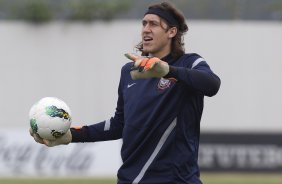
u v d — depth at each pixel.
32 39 89.00
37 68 89.00
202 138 78.69
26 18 88.88
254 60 90.38
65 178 69.94
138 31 90.06
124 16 92.06
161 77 17.52
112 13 89.94
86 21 89.69
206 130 78.75
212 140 78.69
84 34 89.69
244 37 90.25
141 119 18.95
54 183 63.44
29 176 71.56
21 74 88.75
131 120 19.17
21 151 72.75
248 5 90.44
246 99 89.81
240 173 78.44
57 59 89.25
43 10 88.50
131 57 17.20
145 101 18.98
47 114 19.50
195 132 19.33
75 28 89.62
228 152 78.62
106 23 89.88
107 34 89.75
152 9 19.53
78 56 89.50
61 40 89.38
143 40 19.59
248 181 68.88
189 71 17.69
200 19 90.44
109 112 89.56
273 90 90.19
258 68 90.31
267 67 90.38
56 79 89.19
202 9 90.38
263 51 90.31
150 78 19.20
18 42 88.94
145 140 18.86
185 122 18.92
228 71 90.06
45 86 89.00
